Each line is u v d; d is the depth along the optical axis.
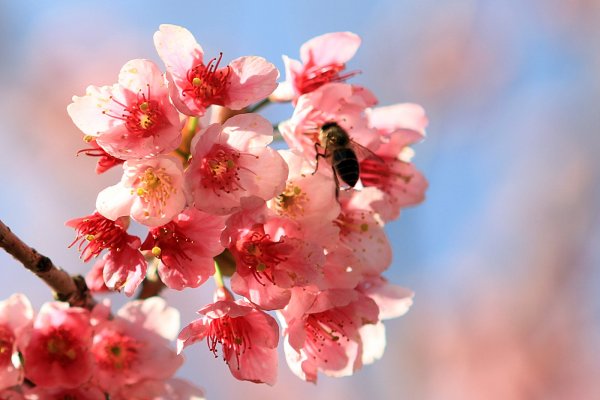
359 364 0.51
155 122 0.48
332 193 0.49
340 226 0.51
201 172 0.49
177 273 0.49
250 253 0.49
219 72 0.49
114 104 0.49
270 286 0.49
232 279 0.49
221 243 0.48
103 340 0.50
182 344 0.49
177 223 0.49
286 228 0.49
